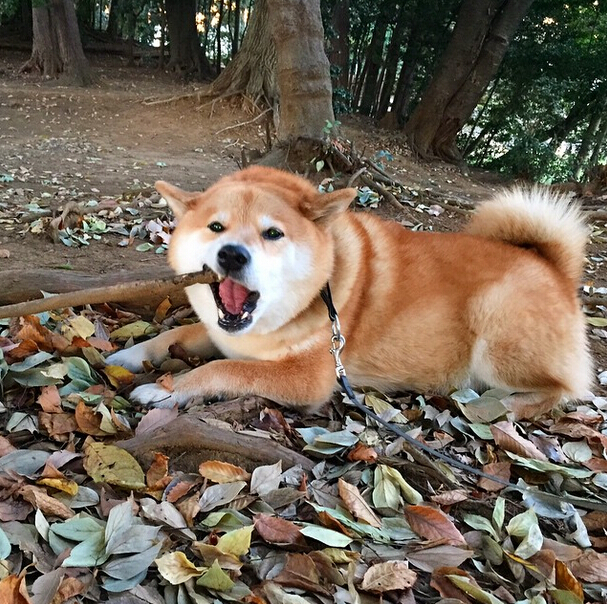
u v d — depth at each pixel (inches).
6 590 16.3
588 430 28.7
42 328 30.3
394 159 129.3
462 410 29.1
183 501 21.4
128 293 25.1
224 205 26.2
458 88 146.6
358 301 29.9
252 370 28.0
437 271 31.1
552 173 173.2
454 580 19.6
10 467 21.4
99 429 24.3
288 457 24.2
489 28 143.0
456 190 108.0
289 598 18.2
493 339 30.2
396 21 181.6
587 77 176.9
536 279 30.9
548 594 20.0
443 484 24.6
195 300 28.9
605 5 167.5
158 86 185.2
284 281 26.5
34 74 177.5
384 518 22.5
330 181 70.1
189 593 18.2
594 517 23.7
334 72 151.5
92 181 76.0
